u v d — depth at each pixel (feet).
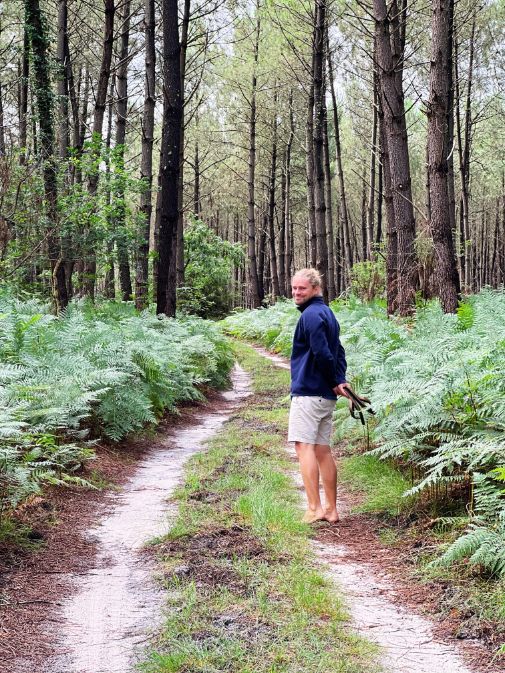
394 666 10.21
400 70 49.06
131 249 55.47
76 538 16.33
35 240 50.80
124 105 68.95
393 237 55.77
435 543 15.24
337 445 26.96
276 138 123.95
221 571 13.74
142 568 14.38
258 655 10.28
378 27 43.29
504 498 15.11
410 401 19.80
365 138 99.81
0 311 31.76
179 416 36.17
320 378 17.87
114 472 23.44
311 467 17.83
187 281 125.08
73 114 86.79
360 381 25.40
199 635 10.98
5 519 16.24
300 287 18.29
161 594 12.89
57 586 13.37
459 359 18.57
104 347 28.63
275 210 164.35
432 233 33.35
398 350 23.26
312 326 17.56
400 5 61.36
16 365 23.75
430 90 32.19
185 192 133.49
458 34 75.10
